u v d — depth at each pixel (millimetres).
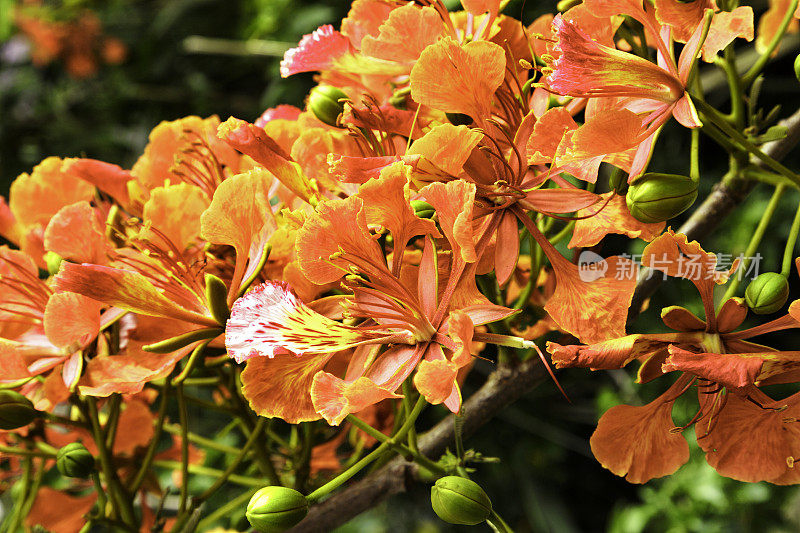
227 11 2422
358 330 814
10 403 859
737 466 817
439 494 827
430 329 812
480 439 2268
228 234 823
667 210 796
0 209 911
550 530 2221
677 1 797
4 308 876
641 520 2041
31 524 943
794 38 1745
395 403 899
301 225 821
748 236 1986
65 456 876
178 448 995
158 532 889
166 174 896
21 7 2633
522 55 855
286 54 858
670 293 1941
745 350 812
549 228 854
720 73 1840
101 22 2672
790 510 1966
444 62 804
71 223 852
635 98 812
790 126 878
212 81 2471
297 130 870
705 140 2061
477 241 813
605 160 812
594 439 820
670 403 823
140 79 2557
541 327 865
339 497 877
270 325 807
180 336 827
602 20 826
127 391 831
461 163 803
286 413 811
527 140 820
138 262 857
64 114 2650
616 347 797
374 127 846
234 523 924
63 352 860
